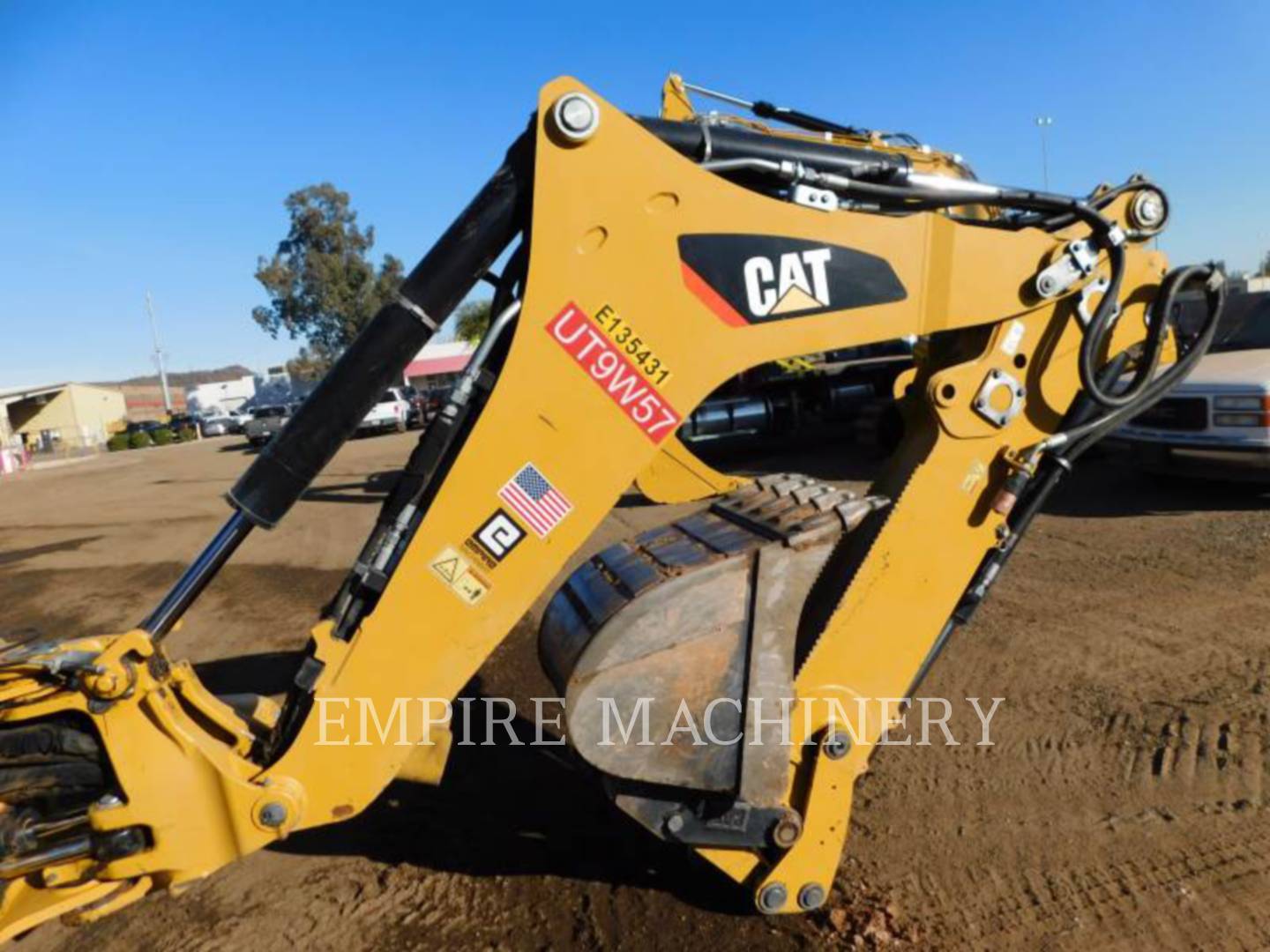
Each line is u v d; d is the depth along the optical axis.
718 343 2.32
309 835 3.49
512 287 2.42
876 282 2.42
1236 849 2.92
